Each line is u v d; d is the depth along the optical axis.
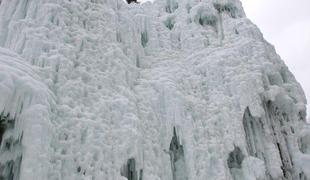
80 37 12.48
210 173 12.24
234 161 13.34
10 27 11.75
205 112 14.05
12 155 8.14
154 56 16.44
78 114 10.25
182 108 13.16
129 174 10.59
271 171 13.62
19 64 9.42
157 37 17.45
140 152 10.64
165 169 11.67
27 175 7.62
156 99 13.12
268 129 14.66
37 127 8.23
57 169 8.75
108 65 12.60
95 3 14.69
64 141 9.37
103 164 9.59
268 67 16.14
